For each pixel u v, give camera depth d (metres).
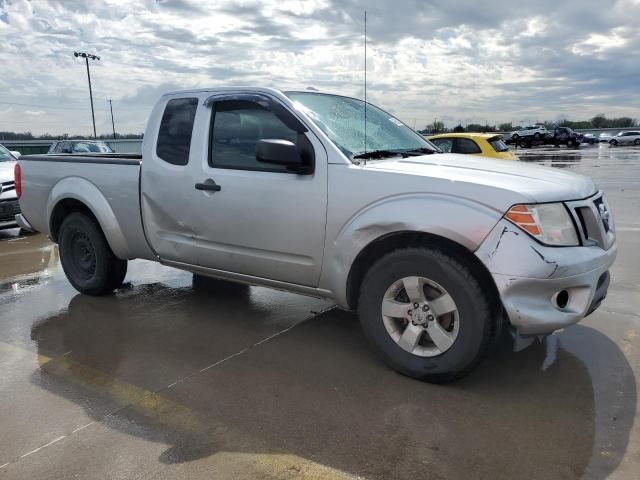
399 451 2.72
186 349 4.06
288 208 3.74
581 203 3.25
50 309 5.05
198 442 2.84
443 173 3.32
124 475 2.58
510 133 56.88
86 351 4.06
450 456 2.67
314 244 3.68
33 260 7.20
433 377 3.35
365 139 3.96
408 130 4.69
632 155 33.12
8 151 10.52
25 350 4.10
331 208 3.56
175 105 4.48
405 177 3.32
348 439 2.83
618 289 5.27
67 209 5.43
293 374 3.60
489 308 3.15
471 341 3.16
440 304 3.25
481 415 3.04
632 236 7.80
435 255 3.20
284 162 3.55
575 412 3.05
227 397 3.31
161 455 2.73
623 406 3.11
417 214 3.19
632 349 3.88
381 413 3.08
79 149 17.58
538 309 3.00
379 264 3.44
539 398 3.21
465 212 3.07
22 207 5.70
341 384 3.44
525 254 2.95
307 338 4.23
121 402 3.27
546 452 2.69
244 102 4.06
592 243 3.26
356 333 4.32
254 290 5.55
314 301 5.16
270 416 3.07
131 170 4.70
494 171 3.45
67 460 2.71
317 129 3.68
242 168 4.03
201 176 4.20
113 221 4.88
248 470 2.60
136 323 4.64
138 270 6.46
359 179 3.46
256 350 4.02
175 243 4.51
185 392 3.38
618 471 2.54
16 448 2.81
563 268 2.98
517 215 2.98
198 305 5.09
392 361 3.50
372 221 3.36
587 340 4.05
